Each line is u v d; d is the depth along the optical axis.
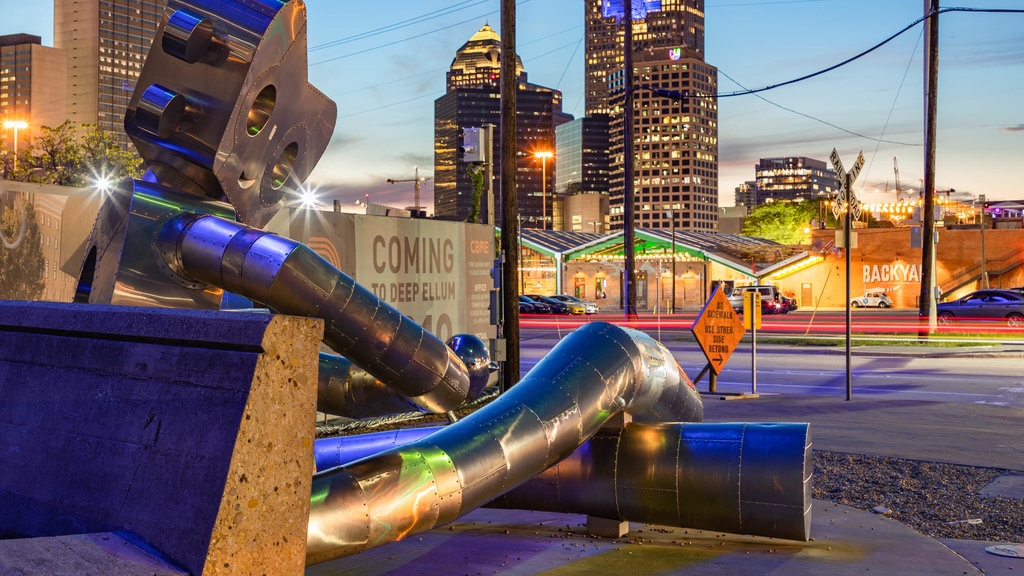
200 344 2.51
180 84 4.11
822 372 20.88
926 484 8.31
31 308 3.06
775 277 74.06
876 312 63.50
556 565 5.09
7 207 8.55
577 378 4.84
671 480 5.16
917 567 5.19
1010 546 5.88
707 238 84.75
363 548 3.44
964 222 105.19
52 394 2.86
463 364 4.69
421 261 14.31
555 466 5.43
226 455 2.27
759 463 5.00
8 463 2.89
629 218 28.48
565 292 79.00
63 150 55.59
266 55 4.06
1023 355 24.95
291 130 4.53
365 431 11.13
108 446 2.60
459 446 3.99
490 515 6.60
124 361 2.68
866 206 107.50
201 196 4.41
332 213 12.24
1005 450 10.18
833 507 7.05
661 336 35.41
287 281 3.93
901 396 16.09
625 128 28.59
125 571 2.12
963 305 38.69
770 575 4.95
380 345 4.24
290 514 2.39
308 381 2.45
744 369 21.86
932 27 27.73
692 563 5.16
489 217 16.48
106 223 4.36
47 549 2.20
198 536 2.22
